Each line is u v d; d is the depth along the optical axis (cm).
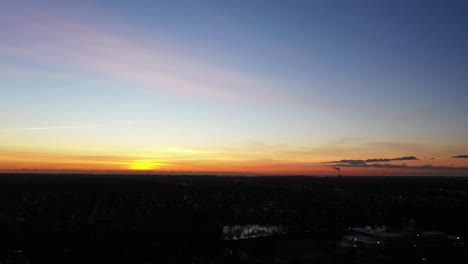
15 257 19238
